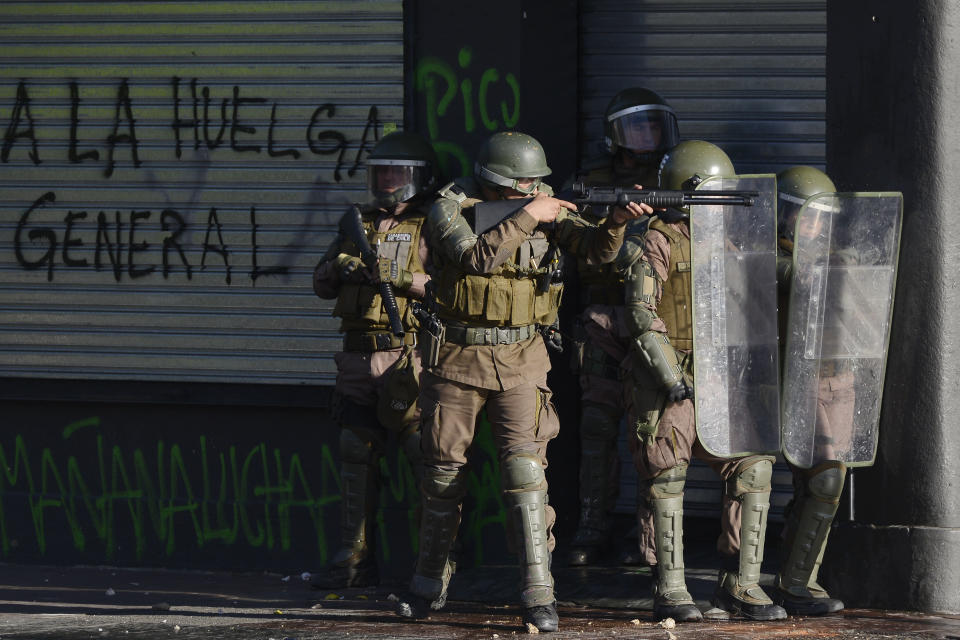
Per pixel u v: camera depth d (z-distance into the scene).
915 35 18.22
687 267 18.00
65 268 25.19
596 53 24.17
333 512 24.39
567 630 17.44
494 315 17.38
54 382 25.20
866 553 18.66
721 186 18.09
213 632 17.48
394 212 22.38
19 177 25.28
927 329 18.22
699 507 23.83
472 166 23.64
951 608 18.14
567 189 22.97
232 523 24.70
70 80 25.02
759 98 23.83
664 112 22.53
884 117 18.59
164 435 25.02
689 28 23.92
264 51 24.33
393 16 23.83
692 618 17.70
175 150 24.77
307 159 24.33
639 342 17.64
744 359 17.94
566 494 23.77
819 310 18.27
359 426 22.30
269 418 24.67
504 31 23.41
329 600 21.25
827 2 19.33
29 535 25.33
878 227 18.33
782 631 16.89
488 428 23.38
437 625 17.97
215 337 24.72
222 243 24.67
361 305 22.03
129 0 24.72
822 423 18.25
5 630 17.77
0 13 25.06
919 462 18.25
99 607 20.38
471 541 23.55
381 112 24.02
